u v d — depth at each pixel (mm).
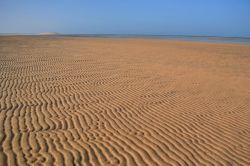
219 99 8914
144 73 13273
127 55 21891
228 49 33000
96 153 4789
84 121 6359
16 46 27656
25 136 5344
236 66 17562
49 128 5836
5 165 4215
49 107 7305
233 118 7043
